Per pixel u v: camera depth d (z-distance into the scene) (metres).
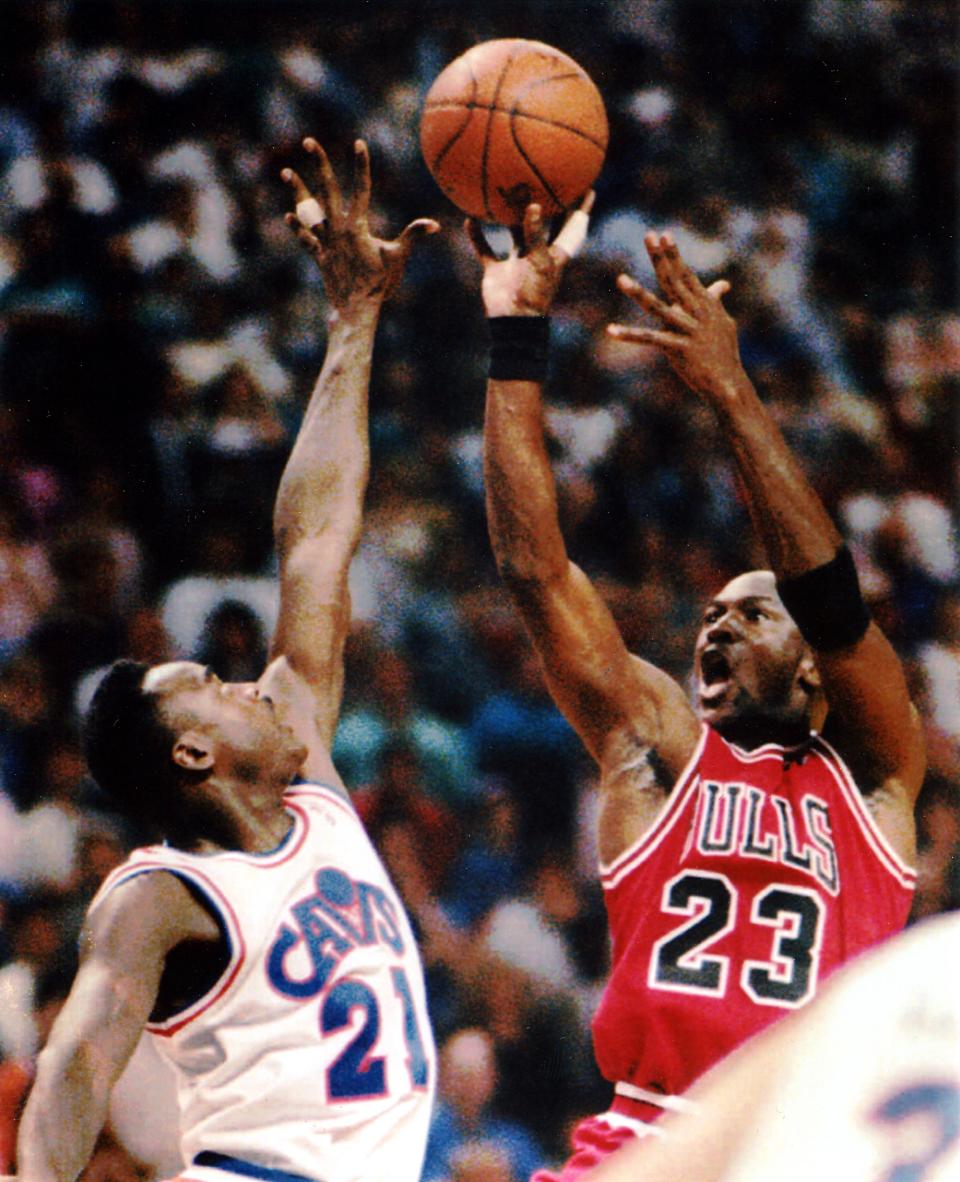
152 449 16.91
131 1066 9.39
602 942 14.30
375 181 19.89
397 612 16.12
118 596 15.78
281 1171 5.32
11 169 18.42
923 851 14.73
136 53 19.98
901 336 20.34
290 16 20.50
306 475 6.44
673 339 6.22
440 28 21.09
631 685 6.34
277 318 18.31
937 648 17.06
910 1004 1.75
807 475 18.58
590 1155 5.98
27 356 17.27
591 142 6.88
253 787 5.70
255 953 5.41
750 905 6.06
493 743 15.34
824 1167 1.68
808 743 6.38
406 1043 5.59
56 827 13.18
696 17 22.05
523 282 6.54
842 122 21.91
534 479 6.34
